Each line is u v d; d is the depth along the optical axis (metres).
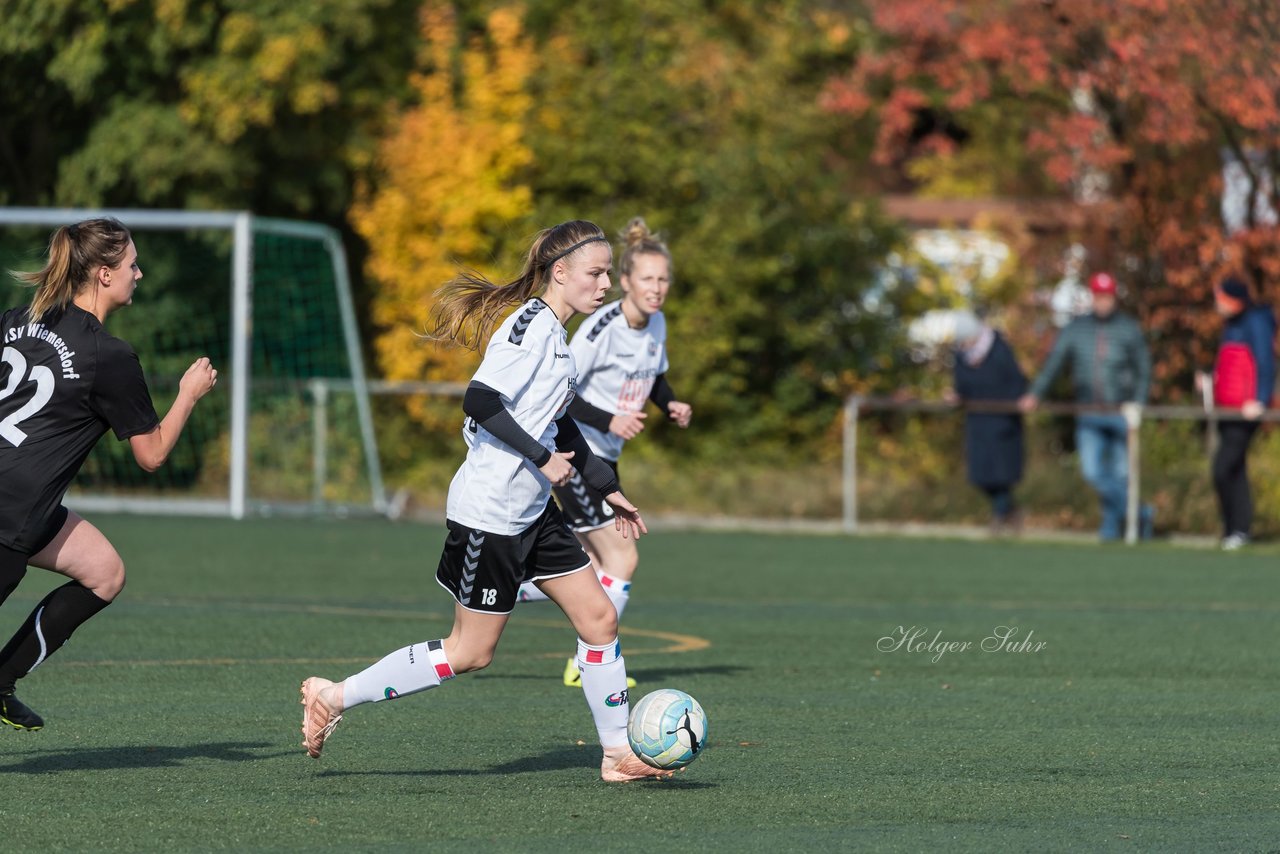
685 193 90.06
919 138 116.31
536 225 84.81
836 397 91.94
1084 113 84.00
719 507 79.69
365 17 83.94
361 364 84.38
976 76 84.50
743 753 25.20
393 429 84.12
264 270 88.69
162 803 21.14
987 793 22.28
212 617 42.28
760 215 88.88
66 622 22.50
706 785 22.70
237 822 20.11
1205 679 34.06
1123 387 69.38
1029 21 80.69
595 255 22.41
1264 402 64.69
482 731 26.91
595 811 20.97
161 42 82.25
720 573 56.75
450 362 84.69
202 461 81.31
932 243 100.00
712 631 41.78
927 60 87.81
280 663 34.41
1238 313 65.25
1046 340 89.12
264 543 63.12
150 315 86.00
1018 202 95.00
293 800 21.44
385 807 21.06
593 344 32.94
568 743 25.88
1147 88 76.31
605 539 32.72
